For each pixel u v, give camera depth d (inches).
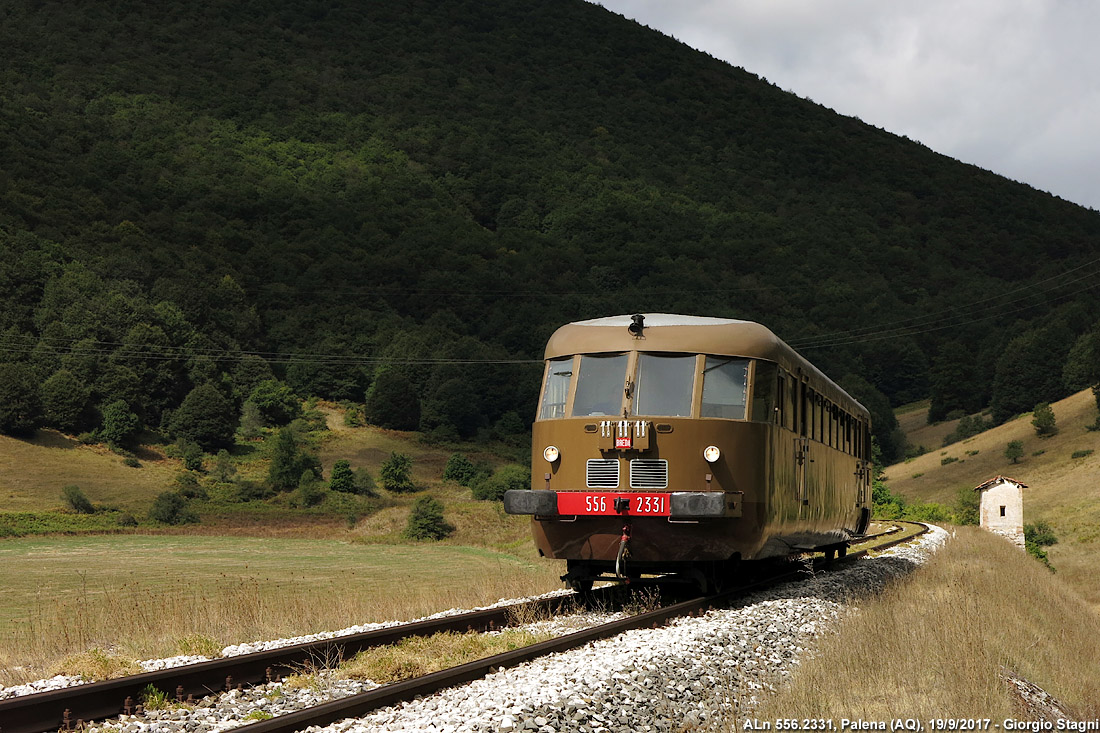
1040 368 5900.6
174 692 354.6
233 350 6225.4
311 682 376.5
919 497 4527.6
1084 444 4426.7
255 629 536.7
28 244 6294.3
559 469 592.7
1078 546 3068.4
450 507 3946.9
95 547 3024.1
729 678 412.2
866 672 424.5
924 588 756.6
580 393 597.0
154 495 4074.8
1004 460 4653.1
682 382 586.6
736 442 581.0
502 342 7076.8
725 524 568.7
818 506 746.2
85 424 4835.1
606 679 362.9
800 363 693.9
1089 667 652.7
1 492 3791.8
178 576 2079.2
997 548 1555.1
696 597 641.0
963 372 6766.7
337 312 7185.0
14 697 336.5
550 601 601.6
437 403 6008.9
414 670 394.9
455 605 667.4
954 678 418.6
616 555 574.9
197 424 5049.2
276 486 4397.1
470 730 295.1
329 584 1686.8
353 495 4323.3
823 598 629.9
